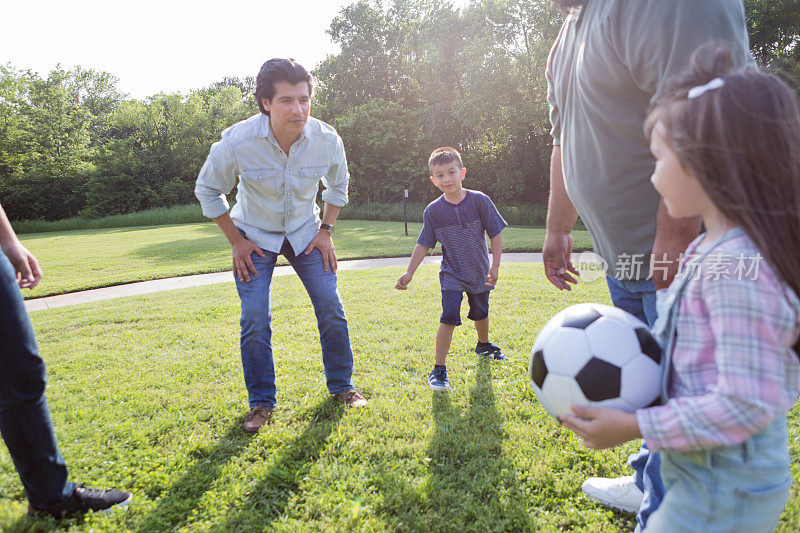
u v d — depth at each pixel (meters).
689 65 1.14
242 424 2.83
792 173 0.92
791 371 0.97
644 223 1.65
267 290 2.95
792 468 2.15
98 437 2.67
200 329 5.02
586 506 2.02
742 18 1.35
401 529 1.91
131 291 7.98
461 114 27.84
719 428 0.93
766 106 0.92
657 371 1.28
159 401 3.17
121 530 1.94
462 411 2.90
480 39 27.41
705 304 1.00
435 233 3.51
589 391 1.30
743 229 0.96
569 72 1.75
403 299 6.04
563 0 1.64
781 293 0.91
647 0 1.33
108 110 48.53
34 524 1.91
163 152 39.12
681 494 1.12
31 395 1.84
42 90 40.03
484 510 2.00
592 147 1.65
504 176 27.91
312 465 2.35
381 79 35.34
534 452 2.39
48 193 37.25
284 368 3.68
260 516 2.02
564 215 2.15
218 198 2.82
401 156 31.72
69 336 5.04
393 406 2.96
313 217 3.12
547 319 4.86
